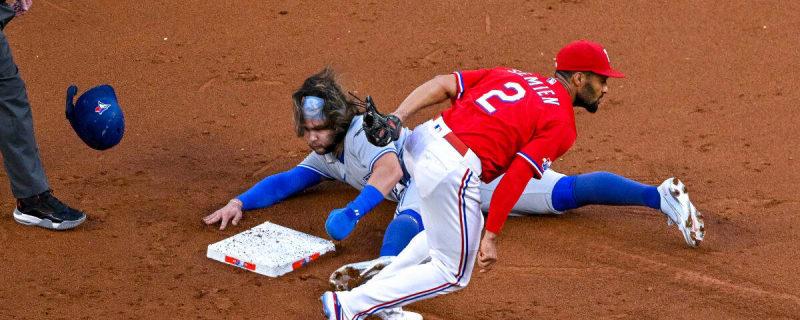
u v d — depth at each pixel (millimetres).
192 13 36125
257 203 22297
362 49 32969
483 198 20938
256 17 35750
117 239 20844
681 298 18344
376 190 18984
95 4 36781
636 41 32906
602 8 35750
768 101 28172
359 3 36906
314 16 35781
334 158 21328
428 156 15469
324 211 22359
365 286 16203
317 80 20094
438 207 15430
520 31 34125
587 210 22156
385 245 19297
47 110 28141
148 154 25422
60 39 33688
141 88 29938
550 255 20078
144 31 34500
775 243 20328
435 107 28844
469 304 18203
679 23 34219
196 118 27859
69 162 24781
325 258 20141
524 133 15508
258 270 19391
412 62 31875
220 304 18203
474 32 34156
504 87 16109
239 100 29141
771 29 33469
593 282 18984
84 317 17656
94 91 21250
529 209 21625
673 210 19812
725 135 26047
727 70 30484
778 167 24031
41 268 19500
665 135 26188
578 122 27203
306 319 17672
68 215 21000
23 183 20562
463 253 15664
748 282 18797
